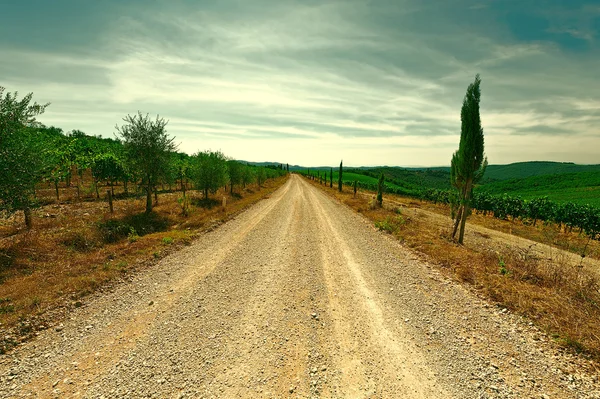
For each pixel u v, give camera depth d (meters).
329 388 4.15
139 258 9.95
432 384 4.22
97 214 16.00
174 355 4.89
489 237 17.98
